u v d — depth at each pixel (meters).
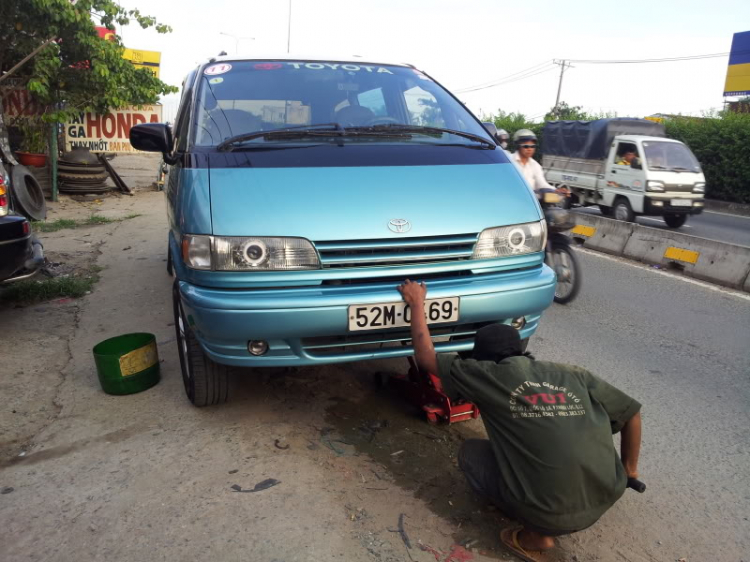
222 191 3.18
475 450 2.73
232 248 3.02
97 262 7.90
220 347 3.15
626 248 9.12
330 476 3.11
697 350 5.09
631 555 2.63
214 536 2.65
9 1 11.71
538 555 2.59
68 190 14.14
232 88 4.07
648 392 4.24
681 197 13.34
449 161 3.64
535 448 2.41
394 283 3.20
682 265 8.07
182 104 4.54
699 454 3.43
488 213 3.38
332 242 3.08
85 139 14.70
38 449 3.38
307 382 4.20
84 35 12.88
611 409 2.54
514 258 3.44
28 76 13.25
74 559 2.52
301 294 3.05
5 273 4.73
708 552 2.66
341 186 3.27
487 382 2.54
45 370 4.46
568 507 2.38
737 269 7.27
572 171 16.48
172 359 4.68
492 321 3.38
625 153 14.20
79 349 4.88
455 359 2.70
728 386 4.36
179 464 3.21
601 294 6.92
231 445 3.39
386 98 4.28
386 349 3.30
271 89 4.10
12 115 13.58
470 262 3.31
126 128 15.09
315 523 2.74
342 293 3.09
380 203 3.22
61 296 6.34
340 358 3.22
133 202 14.12
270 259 3.04
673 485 3.14
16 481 3.08
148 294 6.43
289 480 3.06
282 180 3.26
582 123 16.30
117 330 5.34
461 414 3.51
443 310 3.16
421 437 3.51
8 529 2.71
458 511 2.87
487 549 2.63
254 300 3.00
